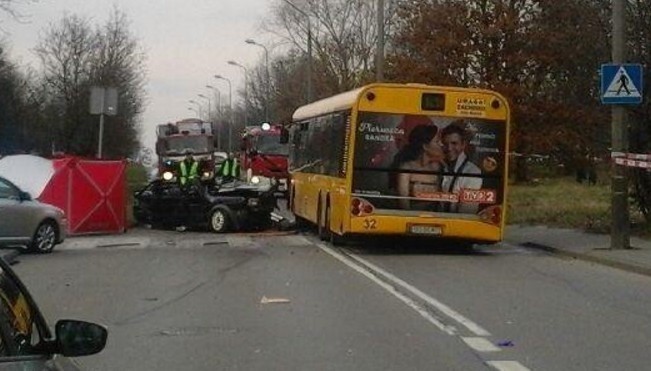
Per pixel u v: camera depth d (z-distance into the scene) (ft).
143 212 89.40
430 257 61.93
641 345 31.91
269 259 60.54
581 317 37.73
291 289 45.93
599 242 67.82
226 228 82.33
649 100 69.21
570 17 105.29
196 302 41.93
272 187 85.35
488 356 29.99
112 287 47.16
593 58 75.97
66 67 164.55
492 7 133.39
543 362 29.09
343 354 30.40
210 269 54.95
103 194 81.25
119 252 65.98
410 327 35.35
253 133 144.66
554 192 130.21
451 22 132.57
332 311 39.11
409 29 135.95
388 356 30.04
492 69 134.41
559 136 132.57
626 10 69.41
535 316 37.93
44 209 64.54
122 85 175.73
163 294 44.57
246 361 29.43
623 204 61.87
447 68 133.08
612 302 41.91
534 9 133.39
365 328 35.14
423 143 61.77
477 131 62.13
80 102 160.04
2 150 159.02
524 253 65.10
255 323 36.35
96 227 80.89
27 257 62.44
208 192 83.56
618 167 61.57
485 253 65.21
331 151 69.31
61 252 66.13
